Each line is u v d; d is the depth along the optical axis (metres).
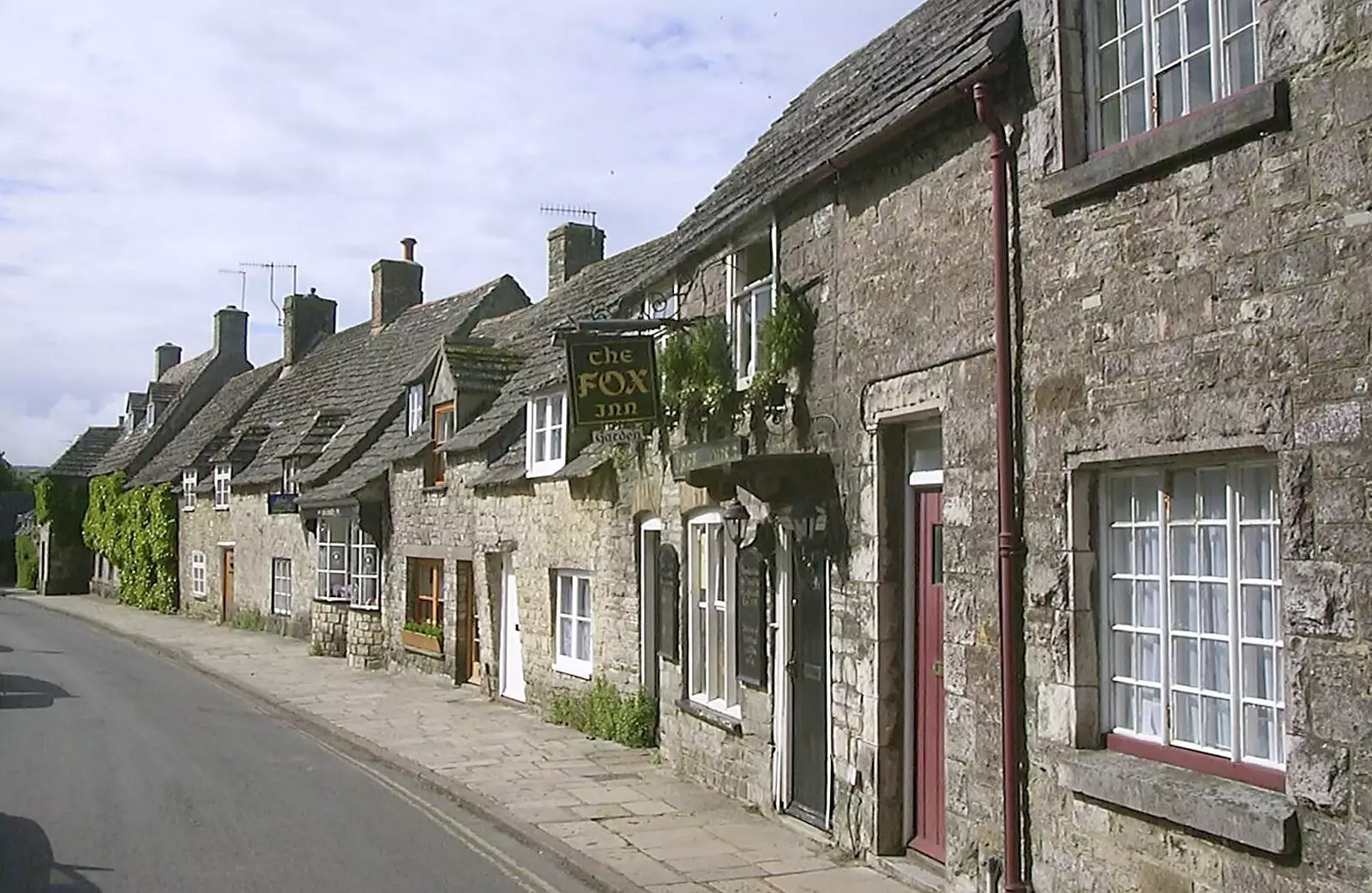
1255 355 5.38
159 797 11.23
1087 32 6.62
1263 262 5.36
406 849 9.37
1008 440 6.89
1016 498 6.87
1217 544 5.80
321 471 25.95
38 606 42.09
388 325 33.12
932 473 8.12
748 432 10.42
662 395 11.64
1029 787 6.73
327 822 10.30
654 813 10.27
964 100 7.36
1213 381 5.58
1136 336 6.05
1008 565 6.84
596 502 14.70
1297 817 5.09
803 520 9.20
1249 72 5.64
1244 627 5.63
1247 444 5.40
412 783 12.05
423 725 15.47
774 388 9.73
